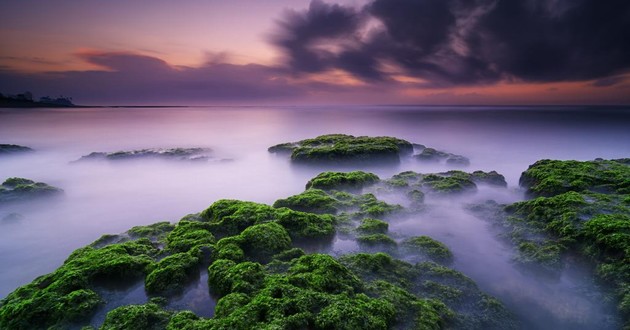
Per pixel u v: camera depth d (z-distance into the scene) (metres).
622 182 18.41
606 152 50.84
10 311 9.62
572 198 16.23
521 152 50.78
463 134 75.19
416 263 13.26
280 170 38.62
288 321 8.83
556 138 65.88
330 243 14.99
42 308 9.62
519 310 11.14
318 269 11.12
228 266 11.38
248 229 13.78
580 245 13.25
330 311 9.23
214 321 8.84
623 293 10.48
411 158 39.53
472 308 10.80
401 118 138.12
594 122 106.31
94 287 11.05
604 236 12.58
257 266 11.32
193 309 10.30
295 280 10.49
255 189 31.89
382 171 34.22
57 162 43.47
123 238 15.65
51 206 25.30
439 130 84.38
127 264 11.70
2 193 23.88
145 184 33.62
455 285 11.77
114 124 105.44
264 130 89.12
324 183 22.28
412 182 24.72
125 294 10.95
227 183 33.94
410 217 18.50
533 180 22.73
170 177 36.22
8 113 148.62
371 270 12.20
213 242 13.77
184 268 11.52
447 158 39.81
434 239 15.85
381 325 9.06
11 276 16.38
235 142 65.62
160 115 180.75
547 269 12.59
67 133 76.94
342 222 16.73
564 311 10.86
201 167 40.03
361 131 84.81
